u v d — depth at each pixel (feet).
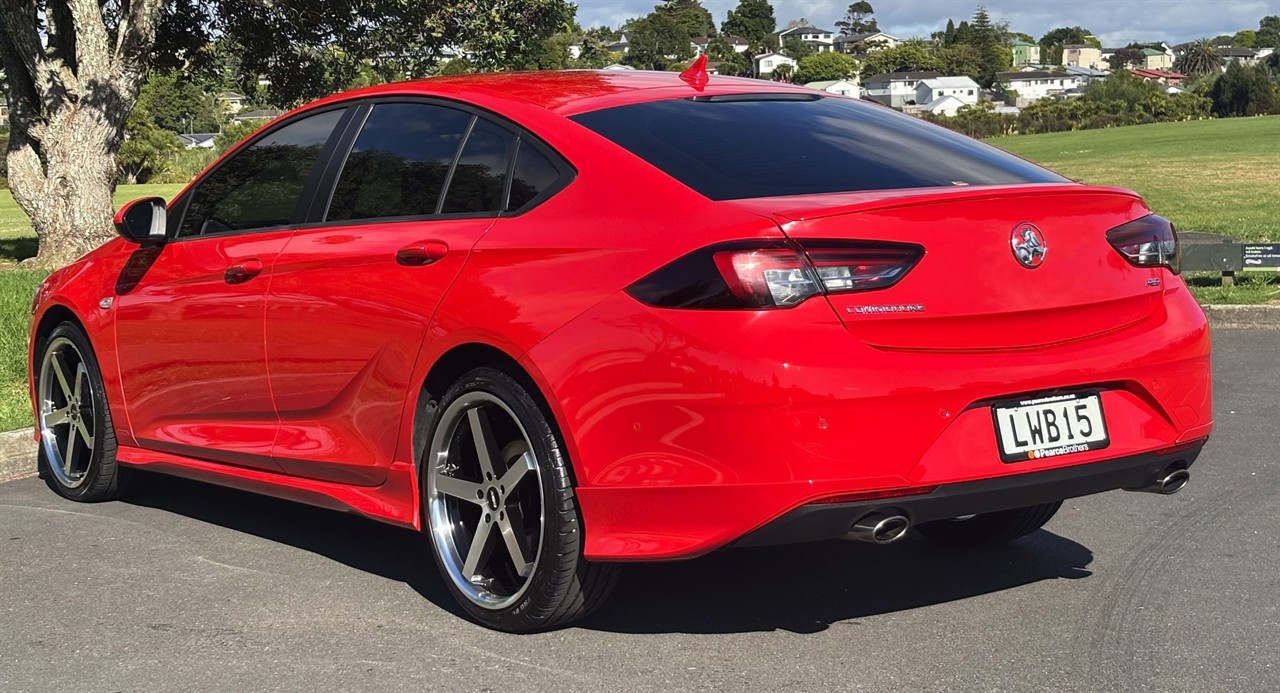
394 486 12.91
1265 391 24.89
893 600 12.76
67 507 17.33
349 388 13.23
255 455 14.57
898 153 12.28
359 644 11.71
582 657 11.25
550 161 11.95
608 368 10.53
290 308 13.76
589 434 10.69
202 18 73.46
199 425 15.55
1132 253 11.66
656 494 10.44
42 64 56.85
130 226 15.40
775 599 12.84
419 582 13.62
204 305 14.96
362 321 12.89
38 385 18.10
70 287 17.28
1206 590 12.92
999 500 10.68
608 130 12.00
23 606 13.00
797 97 13.76
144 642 11.87
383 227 13.09
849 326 10.15
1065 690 10.30
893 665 10.94
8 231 99.35
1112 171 142.61
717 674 10.78
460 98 13.28
